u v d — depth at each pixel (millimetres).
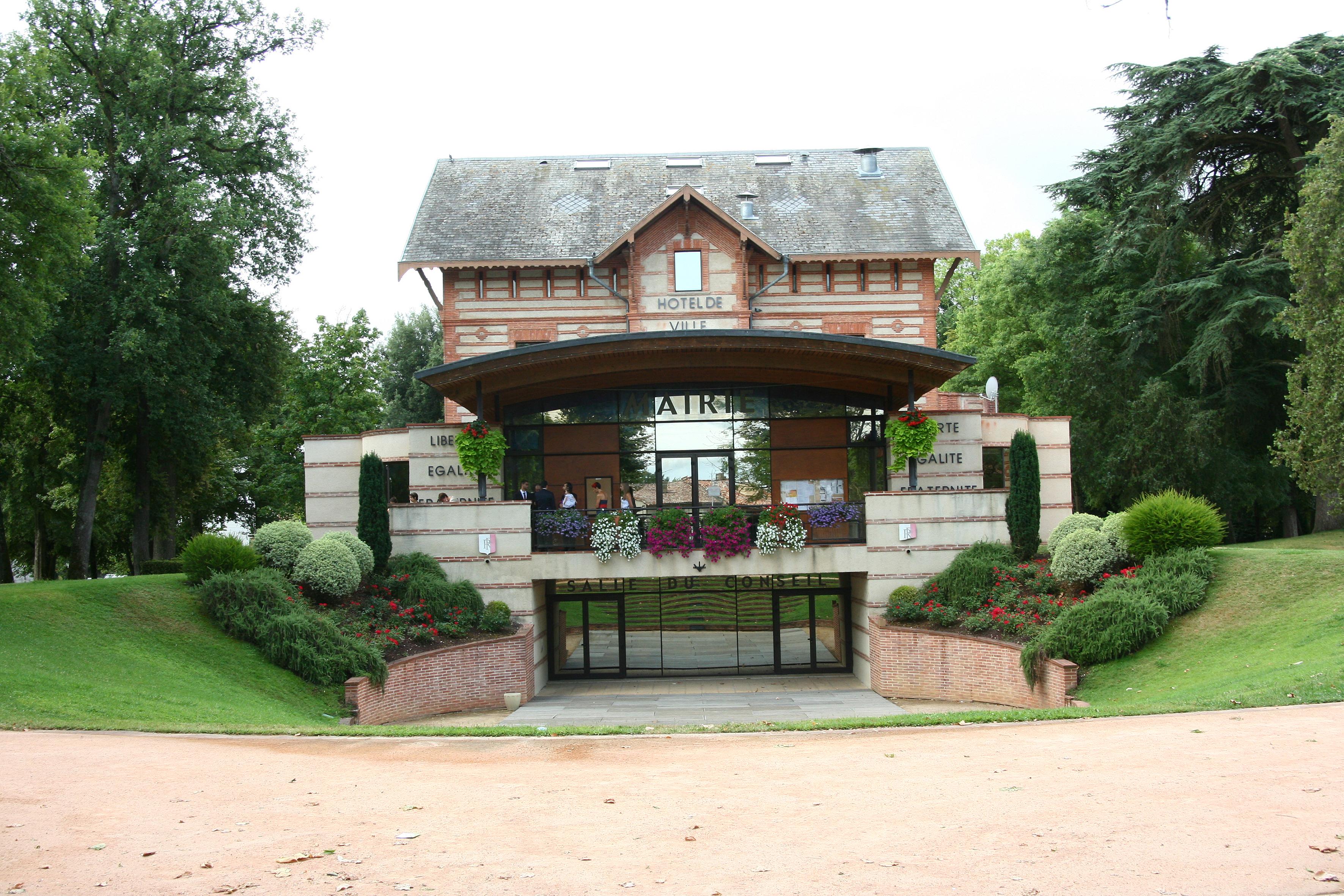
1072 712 14633
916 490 25453
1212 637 19078
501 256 31000
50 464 44062
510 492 27672
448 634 23500
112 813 9281
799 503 27375
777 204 33406
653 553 25469
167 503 43344
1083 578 22203
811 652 28281
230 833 8562
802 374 26703
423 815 9219
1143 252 40906
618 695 25328
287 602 21938
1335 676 14266
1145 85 39625
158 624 20766
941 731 14242
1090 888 6605
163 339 31609
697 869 7355
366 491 24891
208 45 35625
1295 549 23188
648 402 27719
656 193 34188
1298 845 7262
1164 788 9164
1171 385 37094
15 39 27188
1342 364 24281
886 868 7207
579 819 8969
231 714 16828
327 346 49906
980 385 53562
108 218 31875
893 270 31781
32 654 17578
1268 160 39781
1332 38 36625
